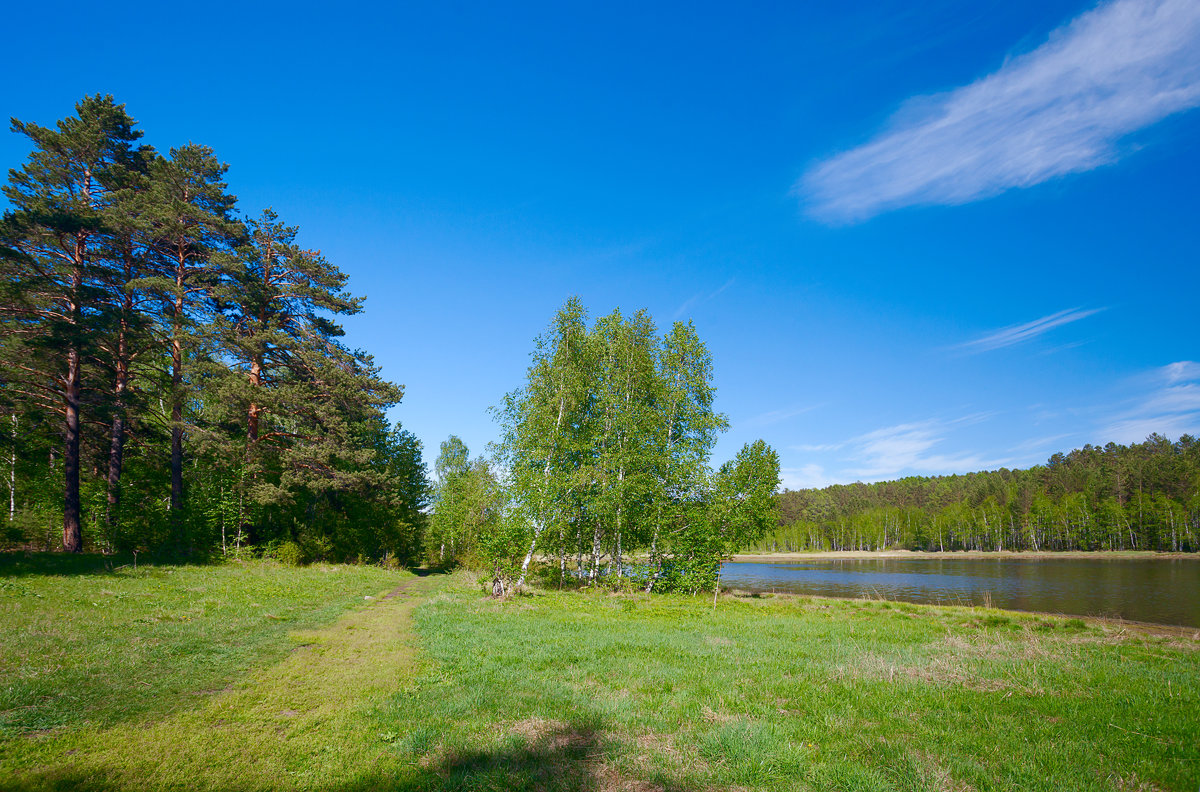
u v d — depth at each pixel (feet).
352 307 102.47
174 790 17.29
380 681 29.63
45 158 79.71
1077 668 35.14
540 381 84.74
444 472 171.42
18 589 47.67
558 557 94.32
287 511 104.63
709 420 96.58
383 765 19.49
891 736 23.07
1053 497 356.59
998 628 58.23
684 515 93.66
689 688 29.84
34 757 18.89
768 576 185.88
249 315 96.17
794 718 25.09
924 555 355.15
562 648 39.96
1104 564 226.17
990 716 25.54
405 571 118.93
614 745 21.34
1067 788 18.43
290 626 44.14
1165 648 46.37
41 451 91.81
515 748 21.07
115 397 80.84
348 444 97.91
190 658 31.96
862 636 49.65
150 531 82.23
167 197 83.30
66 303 76.84
